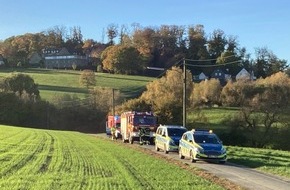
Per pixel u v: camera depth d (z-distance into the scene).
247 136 66.31
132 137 42.78
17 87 106.25
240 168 23.23
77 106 100.31
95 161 23.42
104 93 101.06
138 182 16.20
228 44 134.50
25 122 97.00
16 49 183.62
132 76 133.88
